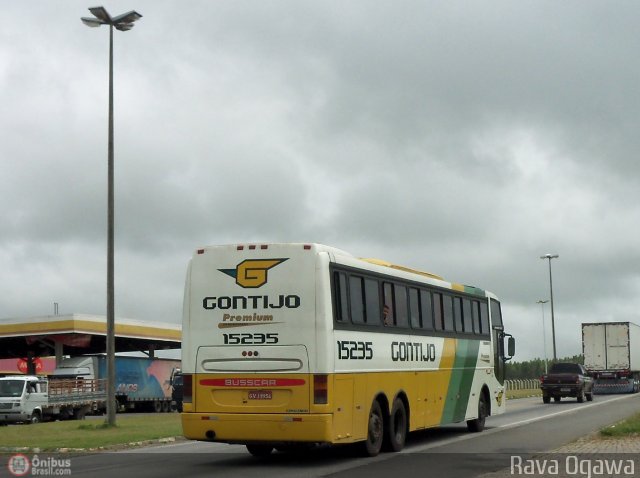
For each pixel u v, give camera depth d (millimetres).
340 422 16469
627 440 19406
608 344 60219
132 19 29156
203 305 16953
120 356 54344
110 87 29094
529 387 72312
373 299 18188
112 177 28906
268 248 16750
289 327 16406
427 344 20688
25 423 39969
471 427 24156
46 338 56469
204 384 16750
